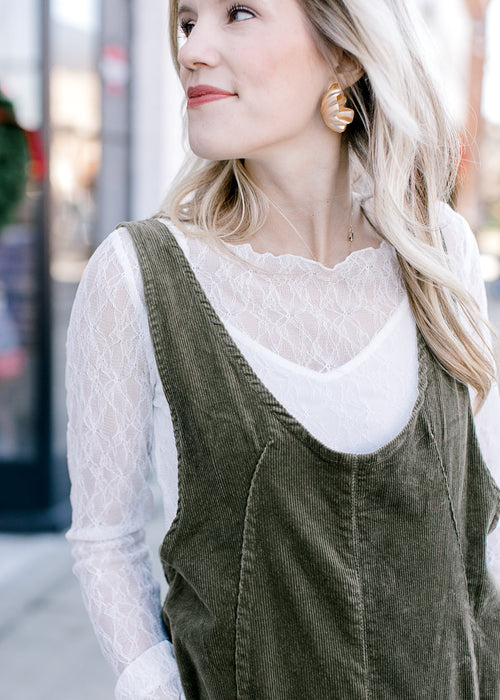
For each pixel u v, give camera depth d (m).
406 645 1.00
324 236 1.11
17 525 3.88
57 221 3.91
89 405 1.02
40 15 3.68
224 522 0.98
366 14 1.01
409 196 1.17
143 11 4.25
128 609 1.06
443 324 1.09
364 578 0.98
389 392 1.05
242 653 0.97
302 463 0.97
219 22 0.99
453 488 1.05
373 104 1.11
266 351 1.02
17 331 3.90
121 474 1.05
